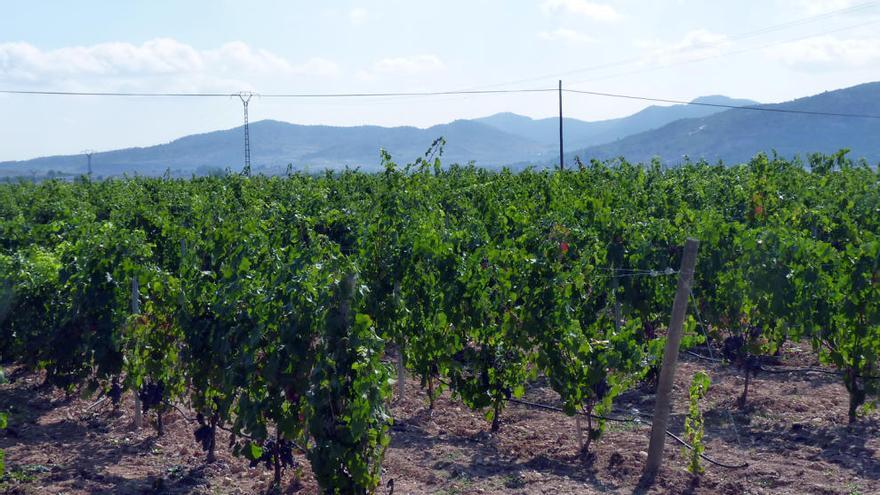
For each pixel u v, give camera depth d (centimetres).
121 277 936
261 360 726
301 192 1767
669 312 1074
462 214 1355
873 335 902
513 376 921
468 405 932
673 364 781
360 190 1911
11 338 1064
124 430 946
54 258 1109
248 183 2166
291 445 753
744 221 1402
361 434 652
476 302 923
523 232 1074
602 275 991
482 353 927
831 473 788
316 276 693
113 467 824
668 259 1061
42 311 1044
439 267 944
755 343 1008
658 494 749
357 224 1255
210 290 805
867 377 915
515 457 855
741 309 1043
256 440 738
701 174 2014
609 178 1856
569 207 1271
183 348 814
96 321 943
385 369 673
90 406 1051
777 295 984
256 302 723
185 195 1855
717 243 1064
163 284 852
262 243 870
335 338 663
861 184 1577
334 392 662
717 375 1159
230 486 775
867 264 901
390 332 965
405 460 849
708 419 973
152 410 1005
